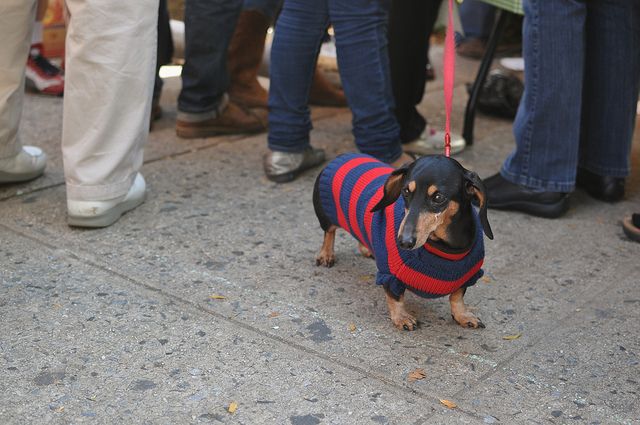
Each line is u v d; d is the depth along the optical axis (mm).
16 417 2439
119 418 2453
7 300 3092
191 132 4992
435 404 2570
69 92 3568
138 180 3986
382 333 2967
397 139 4273
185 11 4758
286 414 2494
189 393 2582
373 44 3986
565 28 3754
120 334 2900
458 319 3021
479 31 7223
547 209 4012
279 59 4148
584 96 4195
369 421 2475
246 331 2949
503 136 5289
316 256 3547
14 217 3828
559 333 3016
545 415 2539
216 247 3609
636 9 3920
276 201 4133
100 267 3383
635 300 3275
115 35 3484
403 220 2584
